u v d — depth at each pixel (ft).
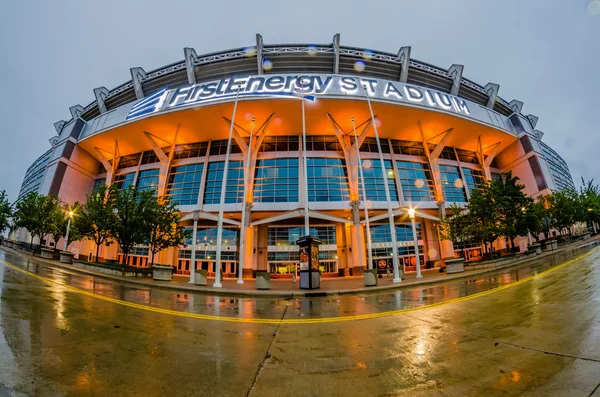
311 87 98.22
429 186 114.52
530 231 94.53
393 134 116.67
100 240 78.69
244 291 51.16
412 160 116.47
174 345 18.30
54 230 98.78
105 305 30.81
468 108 114.32
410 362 15.14
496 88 134.62
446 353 16.21
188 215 95.40
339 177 106.22
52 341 17.08
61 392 11.17
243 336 21.31
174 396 11.44
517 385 11.80
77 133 127.65
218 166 111.04
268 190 103.86
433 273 87.66
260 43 110.01
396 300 39.22
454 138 122.52
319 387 12.47
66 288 39.96
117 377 12.94
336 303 39.68
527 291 34.88
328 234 108.47
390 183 111.24
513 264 74.28
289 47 113.60
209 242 106.93
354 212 100.58
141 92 122.01
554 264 61.05
